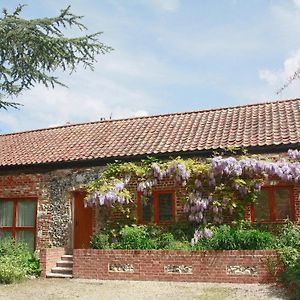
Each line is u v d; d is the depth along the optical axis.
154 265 13.40
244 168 14.66
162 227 15.47
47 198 17.52
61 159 17.34
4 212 18.27
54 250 15.61
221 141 15.88
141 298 11.11
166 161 16.09
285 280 11.69
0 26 15.12
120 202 15.84
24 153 19.27
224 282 12.63
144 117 21.05
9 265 14.23
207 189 15.20
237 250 12.73
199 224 15.05
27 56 15.91
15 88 16.31
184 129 18.09
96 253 14.12
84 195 17.30
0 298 11.59
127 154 16.42
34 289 12.68
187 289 11.96
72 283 13.45
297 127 15.73
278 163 14.41
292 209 14.41
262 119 17.45
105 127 20.81
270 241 13.07
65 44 16.08
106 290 12.23
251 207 14.88
